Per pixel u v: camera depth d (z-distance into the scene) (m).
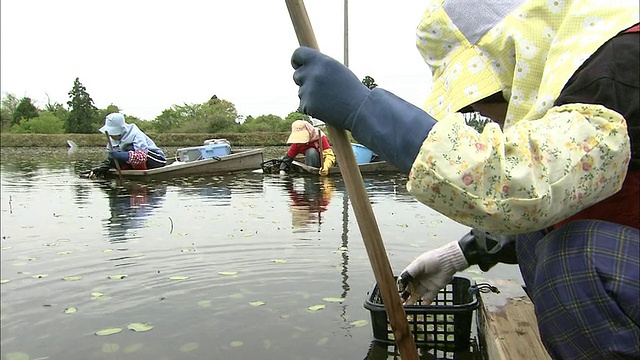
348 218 4.86
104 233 4.32
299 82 1.22
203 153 11.04
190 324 2.44
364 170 9.62
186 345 2.23
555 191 1.01
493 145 1.02
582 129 1.03
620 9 1.11
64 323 2.48
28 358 2.15
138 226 4.61
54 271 3.26
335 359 2.09
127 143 9.70
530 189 1.00
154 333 2.35
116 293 2.86
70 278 3.12
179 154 10.95
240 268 3.25
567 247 1.14
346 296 2.75
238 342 2.25
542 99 1.12
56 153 19.34
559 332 1.18
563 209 1.04
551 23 1.21
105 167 9.54
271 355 2.12
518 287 2.32
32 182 8.62
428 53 1.36
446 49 1.32
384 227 4.34
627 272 1.08
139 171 9.21
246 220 4.81
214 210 5.45
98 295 2.83
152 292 2.86
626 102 1.05
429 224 4.46
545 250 1.20
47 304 2.71
